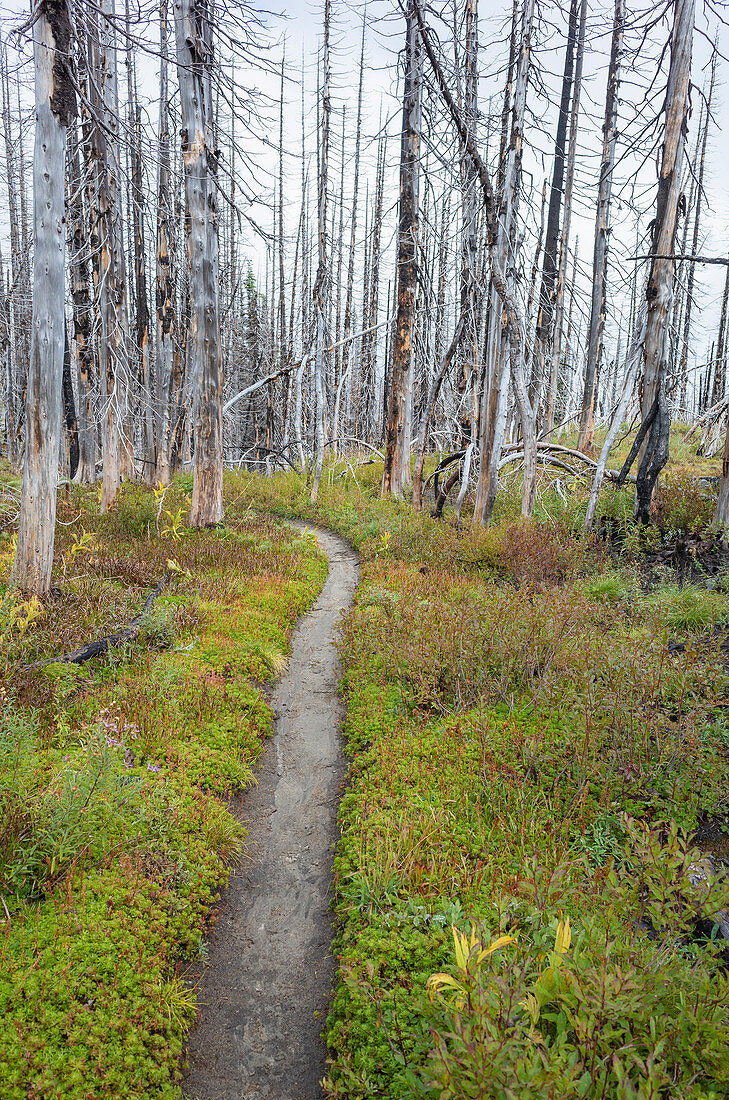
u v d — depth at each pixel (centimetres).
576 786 532
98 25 864
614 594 927
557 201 1934
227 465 3241
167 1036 359
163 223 1922
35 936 379
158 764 564
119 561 1095
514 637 733
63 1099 302
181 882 464
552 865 432
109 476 1706
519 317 1320
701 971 303
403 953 383
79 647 764
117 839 471
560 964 295
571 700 616
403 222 1802
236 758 632
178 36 1361
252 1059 365
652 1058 242
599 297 2014
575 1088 239
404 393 1930
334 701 791
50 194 859
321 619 1076
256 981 416
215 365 1535
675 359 1327
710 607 805
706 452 1972
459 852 466
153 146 975
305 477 2355
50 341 877
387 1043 333
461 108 1188
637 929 345
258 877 511
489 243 1298
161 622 845
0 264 2786
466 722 641
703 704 552
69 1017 335
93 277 1877
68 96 853
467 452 1580
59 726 585
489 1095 241
